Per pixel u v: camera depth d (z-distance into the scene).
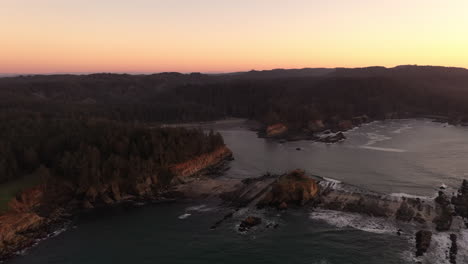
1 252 78.81
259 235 84.94
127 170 113.75
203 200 109.19
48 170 105.62
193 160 138.12
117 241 83.94
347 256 74.62
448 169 135.12
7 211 88.88
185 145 135.75
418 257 72.62
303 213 96.38
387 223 88.25
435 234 81.31
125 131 135.25
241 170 142.75
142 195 112.50
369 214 93.50
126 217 97.62
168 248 80.25
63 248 80.88
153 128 146.62
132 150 122.25
